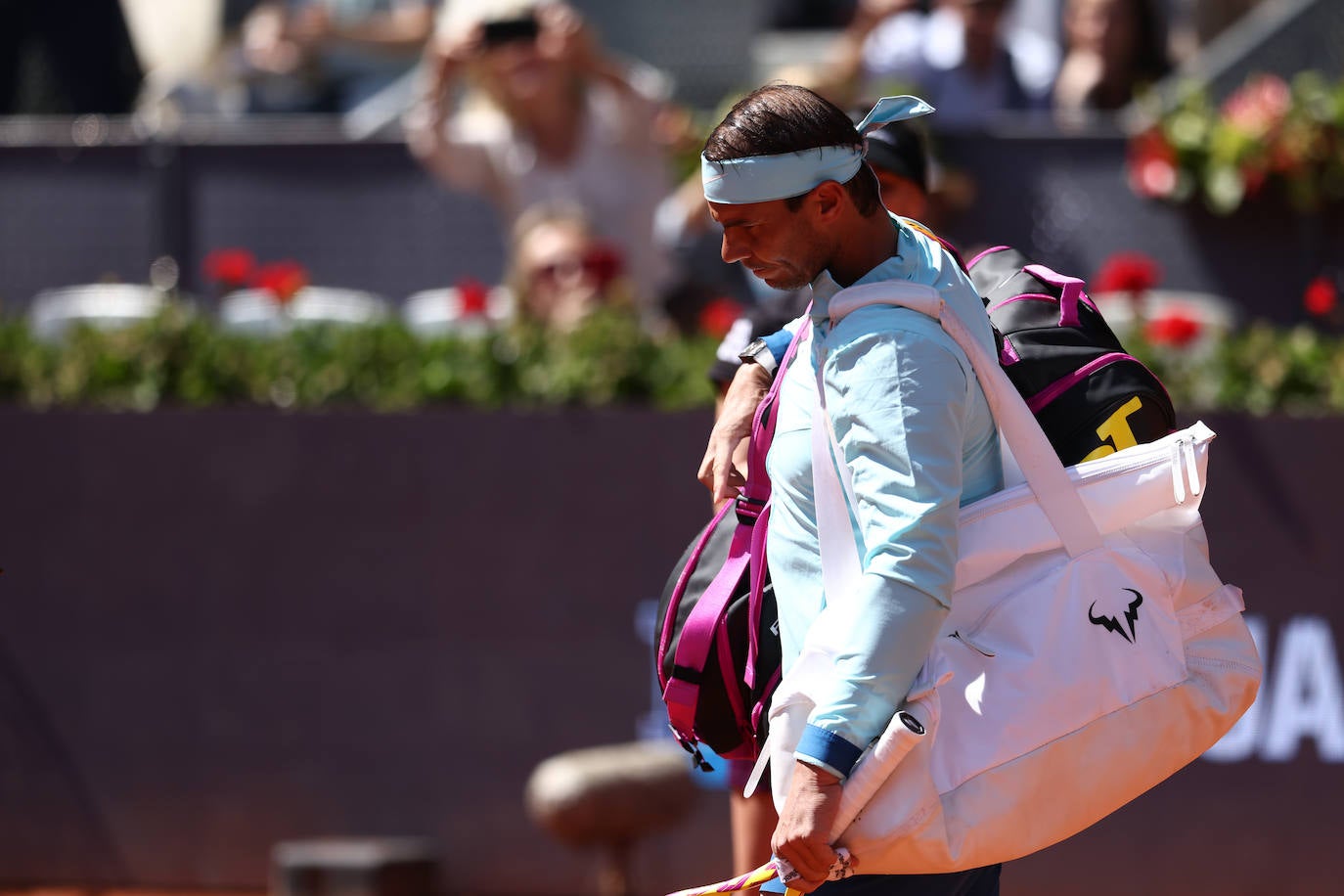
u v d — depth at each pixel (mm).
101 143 27312
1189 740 8492
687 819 18734
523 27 24422
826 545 8234
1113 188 26156
